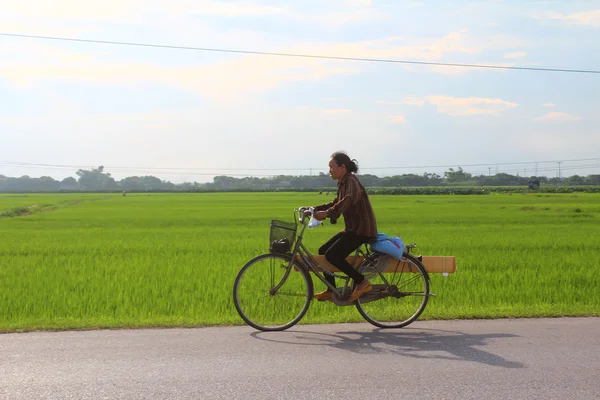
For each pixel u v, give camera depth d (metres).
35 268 13.55
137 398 4.60
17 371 5.27
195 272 12.46
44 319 7.64
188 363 5.55
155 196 116.88
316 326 7.31
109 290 10.30
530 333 6.76
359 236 7.20
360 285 7.24
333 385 4.91
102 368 5.37
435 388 4.84
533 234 23.44
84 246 19.19
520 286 10.68
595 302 9.38
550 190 127.88
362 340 6.52
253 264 7.25
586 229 26.66
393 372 5.28
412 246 7.59
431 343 6.36
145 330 6.98
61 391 4.75
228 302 9.18
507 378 5.10
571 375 5.18
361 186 7.19
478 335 6.72
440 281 11.11
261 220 36.88
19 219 39.03
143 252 17.19
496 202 66.12
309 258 7.42
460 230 26.28
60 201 84.44
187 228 29.52
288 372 5.27
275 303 7.35
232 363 5.55
